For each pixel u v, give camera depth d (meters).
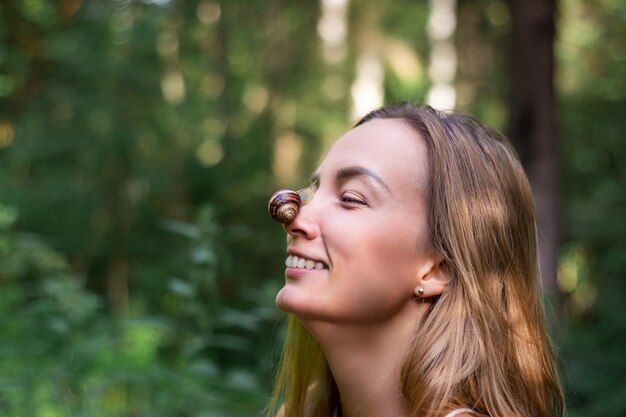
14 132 9.32
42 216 8.62
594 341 8.19
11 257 4.53
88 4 9.33
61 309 3.48
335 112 13.51
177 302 5.81
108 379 3.27
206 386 3.36
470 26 14.52
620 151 11.91
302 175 12.73
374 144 1.73
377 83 14.41
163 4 10.51
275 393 2.10
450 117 1.84
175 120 9.88
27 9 9.44
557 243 7.80
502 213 1.80
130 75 9.09
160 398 3.22
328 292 1.66
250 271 10.03
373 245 1.67
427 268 1.72
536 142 7.87
